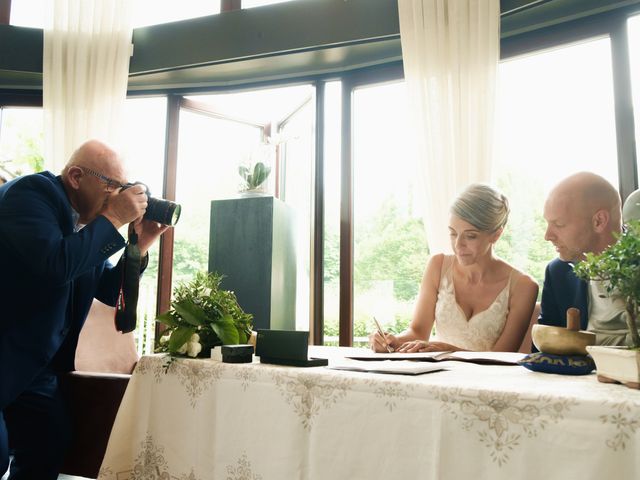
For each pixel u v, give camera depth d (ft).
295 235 10.69
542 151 8.86
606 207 3.95
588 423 1.89
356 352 4.30
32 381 4.33
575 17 8.52
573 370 2.69
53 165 11.02
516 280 5.53
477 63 8.64
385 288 10.26
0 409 3.94
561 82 8.81
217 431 2.93
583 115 8.51
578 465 1.88
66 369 4.71
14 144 12.32
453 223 5.46
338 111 10.94
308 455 2.55
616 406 1.84
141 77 11.46
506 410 2.06
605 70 8.36
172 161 11.74
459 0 8.89
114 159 4.63
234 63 10.70
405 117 9.45
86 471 4.32
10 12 12.16
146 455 3.25
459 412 2.15
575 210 3.96
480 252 5.43
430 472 2.18
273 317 9.41
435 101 8.96
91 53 11.20
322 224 10.78
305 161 11.25
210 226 9.82
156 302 11.30
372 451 2.35
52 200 4.36
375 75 10.56
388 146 10.55
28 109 12.44
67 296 4.37
